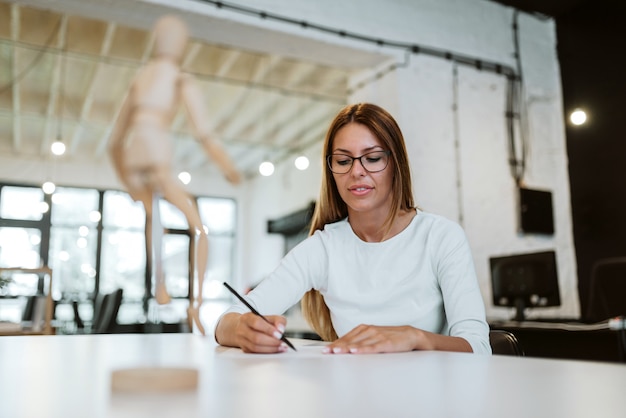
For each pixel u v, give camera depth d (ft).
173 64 1.52
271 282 4.67
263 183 36.06
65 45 18.34
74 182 32.96
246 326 3.04
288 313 27.53
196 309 2.28
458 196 15.49
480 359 2.34
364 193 4.45
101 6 12.09
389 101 15.25
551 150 17.53
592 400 1.30
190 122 1.58
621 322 8.86
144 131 1.40
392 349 2.92
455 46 16.17
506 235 16.15
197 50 18.90
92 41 18.67
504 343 3.99
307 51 14.69
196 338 4.28
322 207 5.11
